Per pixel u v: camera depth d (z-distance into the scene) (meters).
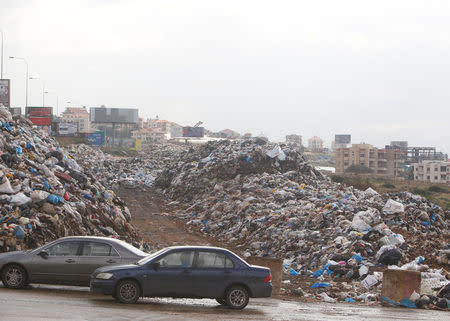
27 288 25.56
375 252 40.78
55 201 36.81
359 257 38.97
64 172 46.44
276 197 66.62
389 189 167.12
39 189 37.62
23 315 18.41
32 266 24.84
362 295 31.05
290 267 43.97
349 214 50.97
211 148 103.62
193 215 73.06
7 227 31.67
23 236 31.66
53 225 34.91
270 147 92.69
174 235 59.09
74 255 25.22
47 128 165.00
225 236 59.59
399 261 38.78
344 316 23.05
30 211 34.53
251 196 69.88
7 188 35.25
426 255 40.34
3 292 23.52
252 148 91.31
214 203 73.88
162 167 132.88
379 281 34.25
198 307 23.45
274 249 49.91
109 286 22.75
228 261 23.61
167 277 23.02
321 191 67.50
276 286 30.41
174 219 71.94
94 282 22.98
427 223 49.62
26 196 35.31
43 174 41.56
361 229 45.31
